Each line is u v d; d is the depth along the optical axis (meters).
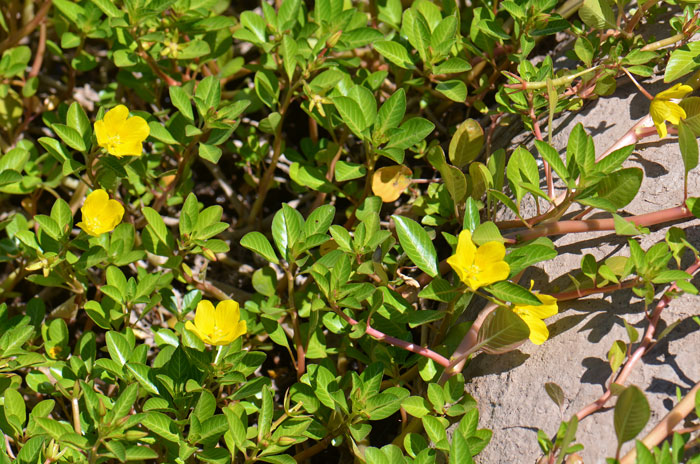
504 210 1.02
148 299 0.99
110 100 1.14
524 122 1.03
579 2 1.10
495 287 0.93
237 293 1.08
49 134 1.15
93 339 0.98
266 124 1.06
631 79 1.01
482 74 1.12
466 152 1.02
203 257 1.12
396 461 0.92
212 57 1.09
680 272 0.92
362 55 1.13
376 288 0.97
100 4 1.04
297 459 0.98
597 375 0.93
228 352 0.97
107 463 0.98
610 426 0.91
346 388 1.00
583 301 0.95
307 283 1.05
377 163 1.13
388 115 1.00
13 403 0.95
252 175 1.12
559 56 1.10
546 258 0.93
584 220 0.97
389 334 0.99
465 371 0.97
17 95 1.12
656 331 0.93
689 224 0.96
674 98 0.97
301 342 1.01
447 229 1.06
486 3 1.09
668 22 1.06
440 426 0.93
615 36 1.05
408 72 1.10
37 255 0.99
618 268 0.94
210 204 1.15
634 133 1.00
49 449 0.92
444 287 0.94
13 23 1.13
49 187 1.09
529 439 0.92
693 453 0.89
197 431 0.93
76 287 1.02
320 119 1.06
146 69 1.08
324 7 1.06
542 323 0.94
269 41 1.07
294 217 0.99
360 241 0.99
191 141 1.04
